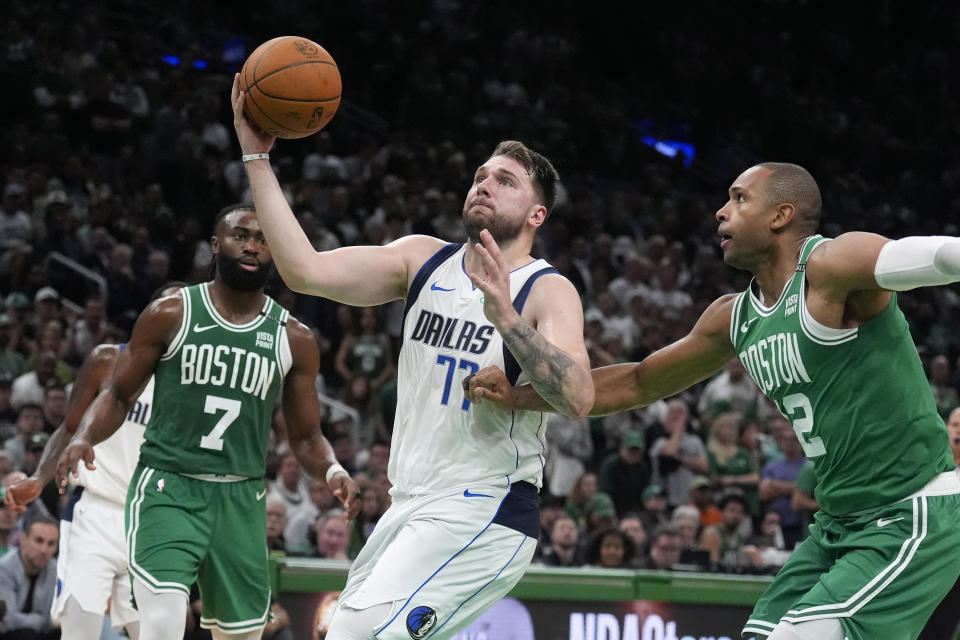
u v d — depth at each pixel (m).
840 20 27.27
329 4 22.05
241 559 5.51
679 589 7.91
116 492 6.39
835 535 4.27
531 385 4.12
